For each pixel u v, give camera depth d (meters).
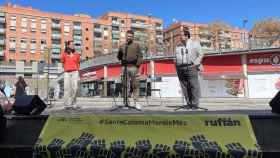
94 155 4.94
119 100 19.19
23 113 5.87
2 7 92.06
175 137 4.96
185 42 7.88
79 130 5.23
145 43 46.53
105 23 105.81
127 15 109.00
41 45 96.31
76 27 101.19
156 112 5.57
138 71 8.34
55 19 98.50
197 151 4.74
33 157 5.07
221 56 37.09
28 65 73.81
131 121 5.18
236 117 5.02
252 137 4.79
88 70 50.81
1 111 5.30
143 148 4.89
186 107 7.67
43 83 23.97
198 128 5.00
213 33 68.44
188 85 7.85
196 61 7.74
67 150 4.98
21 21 94.19
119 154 4.91
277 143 4.72
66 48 9.66
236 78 36.25
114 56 44.66
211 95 36.88
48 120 5.43
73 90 9.64
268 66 34.81
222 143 4.79
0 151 5.13
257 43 36.91
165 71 39.69
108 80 45.50
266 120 5.02
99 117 5.28
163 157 4.82
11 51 92.69
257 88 35.38
